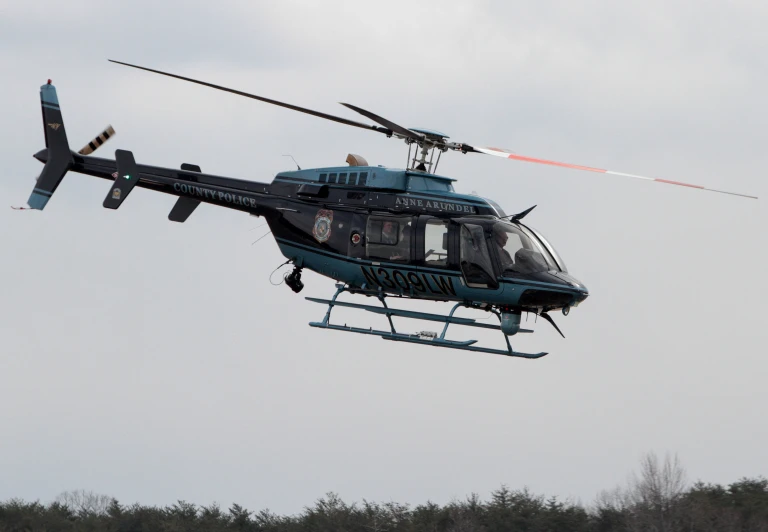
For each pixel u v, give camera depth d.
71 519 144.62
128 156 91.38
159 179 90.94
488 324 80.06
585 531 131.38
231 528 141.75
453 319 80.06
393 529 138.62
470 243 77.31
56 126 94.19
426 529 136.25
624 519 130.75
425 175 81.69
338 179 84.50
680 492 130.25
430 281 78.88
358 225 81.69
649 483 130.00
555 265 78.00
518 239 78.12
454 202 80.25
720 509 126.25
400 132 81.19
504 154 81.38
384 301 83.44
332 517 140.00
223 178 90.06
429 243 78.75
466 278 77.31
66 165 94.25
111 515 144.88
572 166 79.44
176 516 144.25
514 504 137.38
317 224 84.19
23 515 143.00
